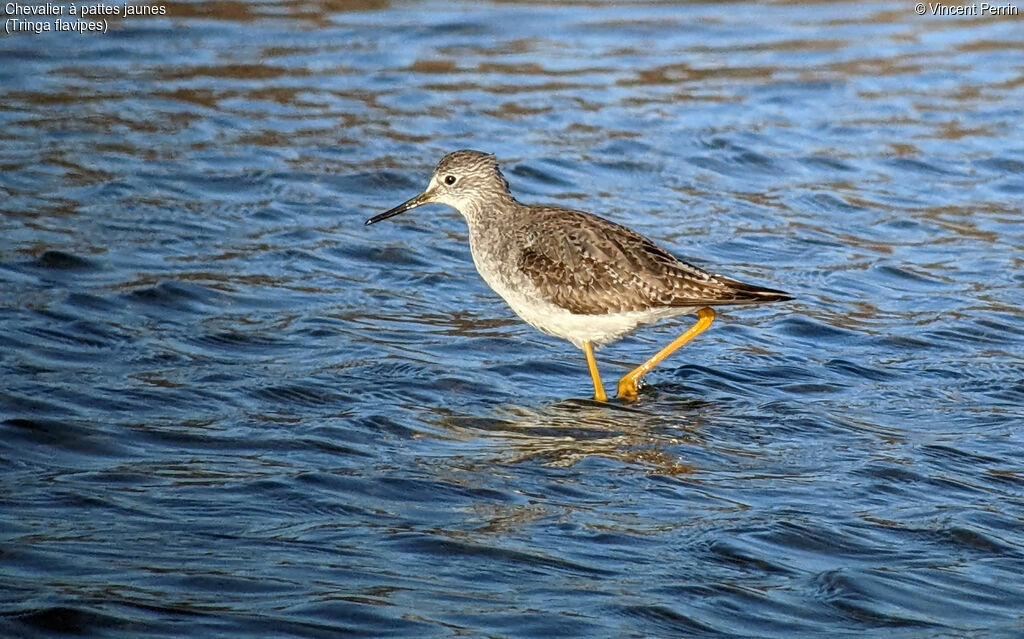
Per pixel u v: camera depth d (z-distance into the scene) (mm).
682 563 9094
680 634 8133
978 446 11398
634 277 12617
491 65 23438
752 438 11586
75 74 22156
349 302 14773
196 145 19453
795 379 13086
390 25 25328
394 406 12031
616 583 8766
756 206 18156
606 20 26062
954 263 16344
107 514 9500
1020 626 8383
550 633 8047
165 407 11656
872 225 17594
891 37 25562
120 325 13562
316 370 12766
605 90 22406
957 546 9523
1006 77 23422
